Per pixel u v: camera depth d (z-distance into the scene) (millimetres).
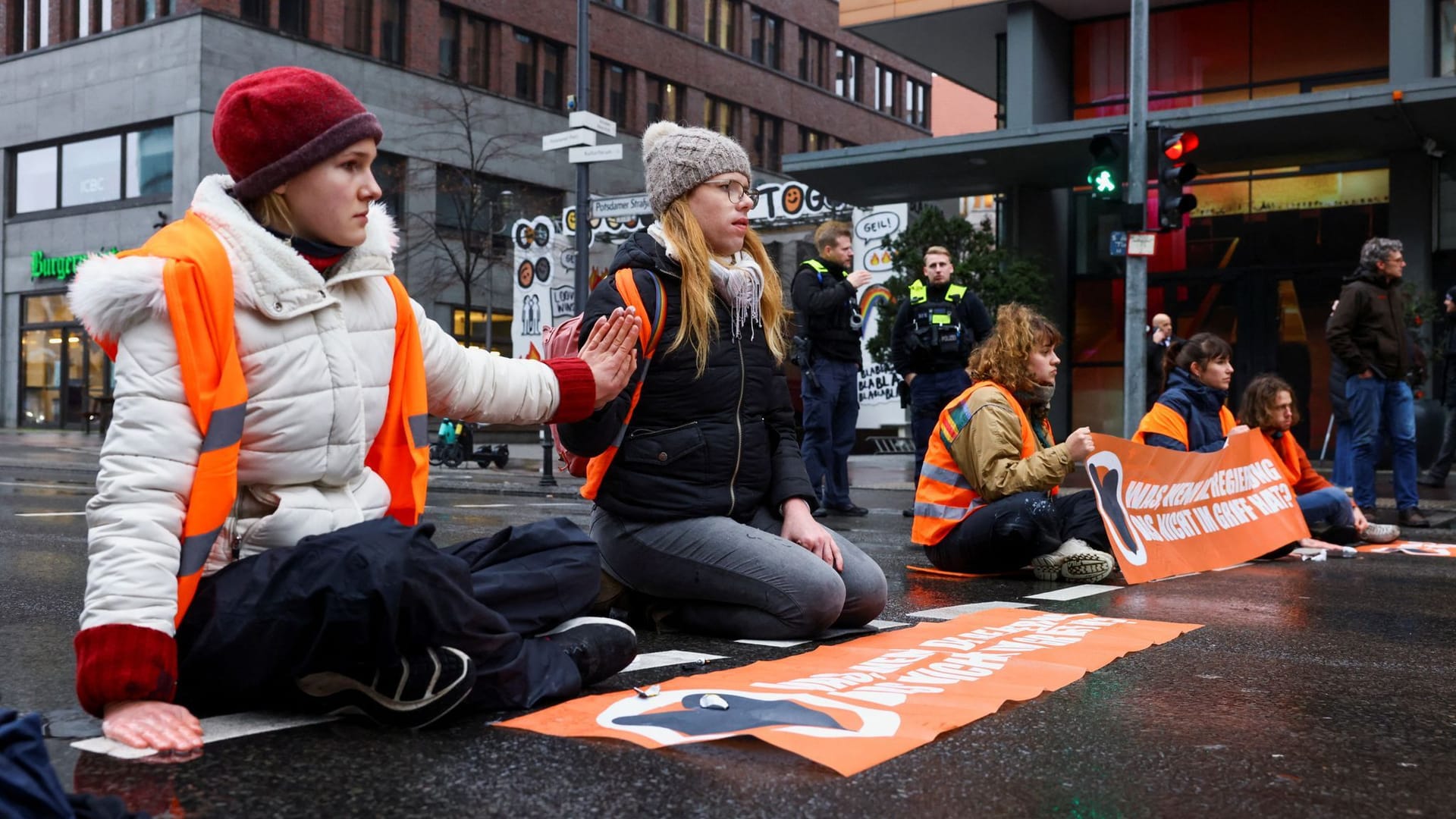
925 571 5926
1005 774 2307
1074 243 19125
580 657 2883
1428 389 16094
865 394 20578
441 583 2477
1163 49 18672
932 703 2805
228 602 2430
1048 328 5727
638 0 37219
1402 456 8477
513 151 32688
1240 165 17266
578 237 13805
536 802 2090
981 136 16078
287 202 2586
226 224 2502
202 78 27516
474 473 15469
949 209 24953
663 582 3865
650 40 37031
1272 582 5633
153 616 2326
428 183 30625
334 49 29188
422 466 2816
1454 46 16250
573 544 3043
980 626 4090
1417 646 3922
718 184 3766
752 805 2082
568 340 3725
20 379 31703
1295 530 6898
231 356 2451
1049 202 18781
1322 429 17453
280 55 28547
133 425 2359
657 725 2533
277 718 2623
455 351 3008
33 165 31188
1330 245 17438
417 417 2811
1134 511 5820
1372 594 5234
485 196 30812
